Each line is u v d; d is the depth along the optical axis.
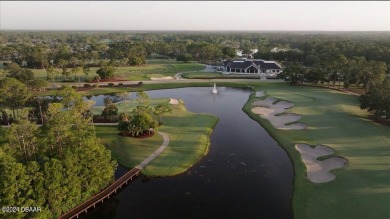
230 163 66.00
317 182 56.91
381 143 70.62
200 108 109.81
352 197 50.81
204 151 71.44
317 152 69.94
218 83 150.38
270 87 140.62
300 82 147.12
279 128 85.56
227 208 50.12
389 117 86.06
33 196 43.25
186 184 57.66
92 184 52.06
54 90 128.50
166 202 52.03
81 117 71.31
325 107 100.81
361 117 89.94
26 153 50.69
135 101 113.25
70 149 49.97
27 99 89.25
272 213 48.72
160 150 70.31
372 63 132.62
